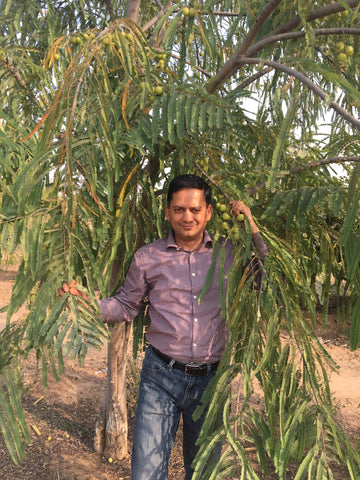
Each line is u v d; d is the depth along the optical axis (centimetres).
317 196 159
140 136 162
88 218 152
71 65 150
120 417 286
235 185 182
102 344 142
